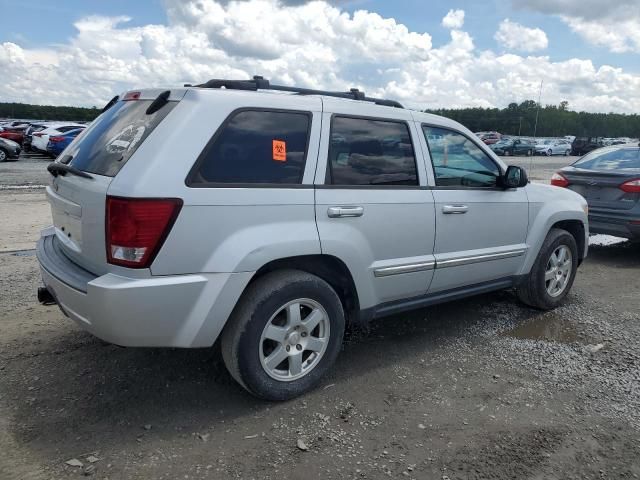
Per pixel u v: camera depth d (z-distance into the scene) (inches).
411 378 152.6
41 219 373.4
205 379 147.9
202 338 123.3
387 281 154.3
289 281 132.8
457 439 123.2
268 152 131.4
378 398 140.9
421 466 113.3
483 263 181.0
